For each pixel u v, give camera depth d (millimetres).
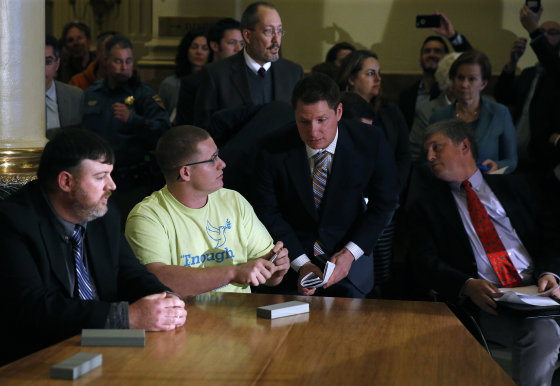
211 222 2977
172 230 2893
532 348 3086
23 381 1727
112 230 2543
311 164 3324
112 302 2367
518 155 5277
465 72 4645
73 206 2332
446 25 5715
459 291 3309
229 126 3875
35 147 3389
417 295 3801
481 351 2041
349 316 2395
